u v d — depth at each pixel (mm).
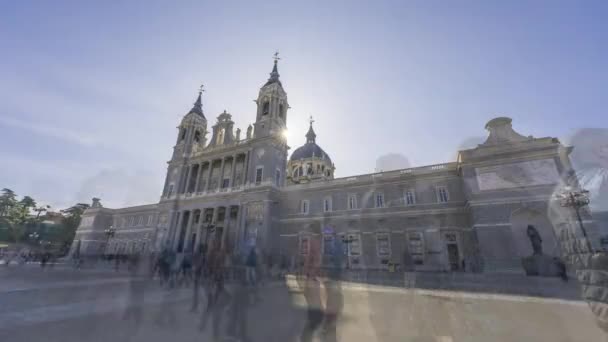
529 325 9242
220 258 10469
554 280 20547
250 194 47219
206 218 53156
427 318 9328
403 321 9867
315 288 7410
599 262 5645
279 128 54000
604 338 7672
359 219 39188
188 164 60906
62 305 12594
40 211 83188
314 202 44219
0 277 25078
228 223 46969
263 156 49938
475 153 31672
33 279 23656
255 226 44375
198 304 12695
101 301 13602
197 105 70438
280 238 44250
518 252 26422
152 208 68188
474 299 14289
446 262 32156
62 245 78562
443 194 35469
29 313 10906
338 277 7285
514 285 18969
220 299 9719
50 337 7797
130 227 70125
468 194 30641
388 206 38125
